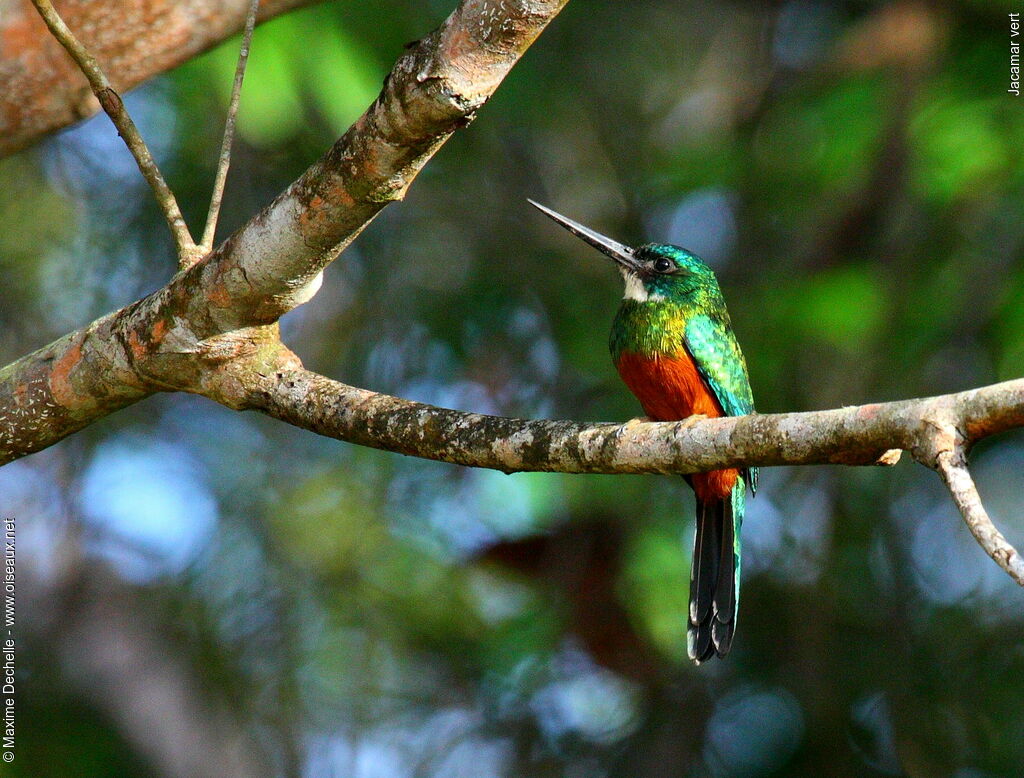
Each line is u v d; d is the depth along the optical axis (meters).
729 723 10.95
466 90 4.53
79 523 11.70
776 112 12.03
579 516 11.19
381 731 11.15
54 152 11.57
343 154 4.84
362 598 11.27
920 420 4.12
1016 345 10.26
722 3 13.10
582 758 10.96
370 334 11.98
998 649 10.74
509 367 12.14
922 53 10.89
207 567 11.43
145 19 7.10
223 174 5.59
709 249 12.71
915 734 10.48
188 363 5.48
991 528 3.82
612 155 12.87
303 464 11.69
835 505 10.95
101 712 11.26
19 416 5.75
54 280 11.52
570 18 12.62
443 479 11.62
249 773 11.12
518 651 10.97
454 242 12.30
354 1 10.48
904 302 10.95
